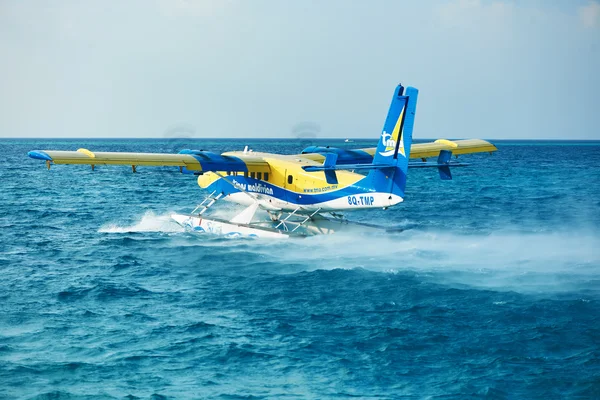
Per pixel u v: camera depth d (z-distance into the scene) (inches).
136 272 1782.7
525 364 1140.5
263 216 2751.0
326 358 1170.0
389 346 1222.3
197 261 1914.4
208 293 1571.1
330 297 1529.3
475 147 2652.6
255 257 1957.4
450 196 4060.0
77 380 1071.0
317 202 2249.0
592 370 1109.1
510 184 5128.0
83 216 2947.8
